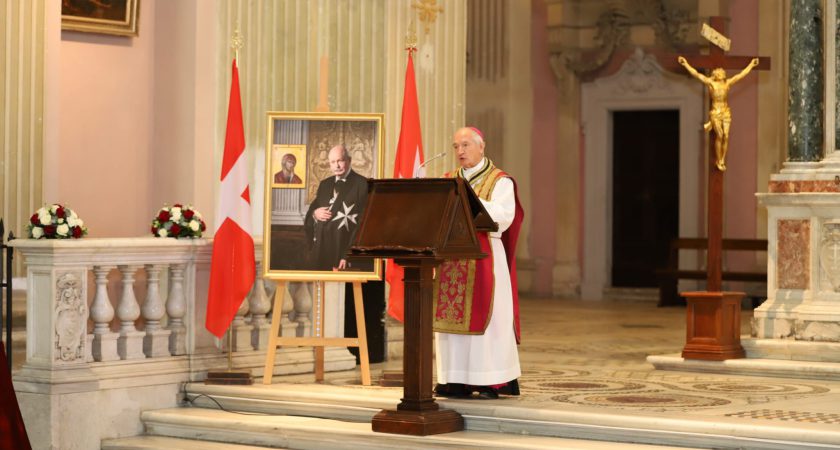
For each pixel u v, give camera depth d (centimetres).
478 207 816
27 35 1073
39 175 1077
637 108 1941
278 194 934
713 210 1070
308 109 1120
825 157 1083
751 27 1825
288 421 869
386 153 1181
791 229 1077
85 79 1139
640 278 1970
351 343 943
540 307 1806
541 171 2014
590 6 1955
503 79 2028
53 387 864
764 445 738
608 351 1220
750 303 1773
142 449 868
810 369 998
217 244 938
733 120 1839
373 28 1173
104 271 914
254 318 1018
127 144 1137
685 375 1023
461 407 829
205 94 1088
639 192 1972
